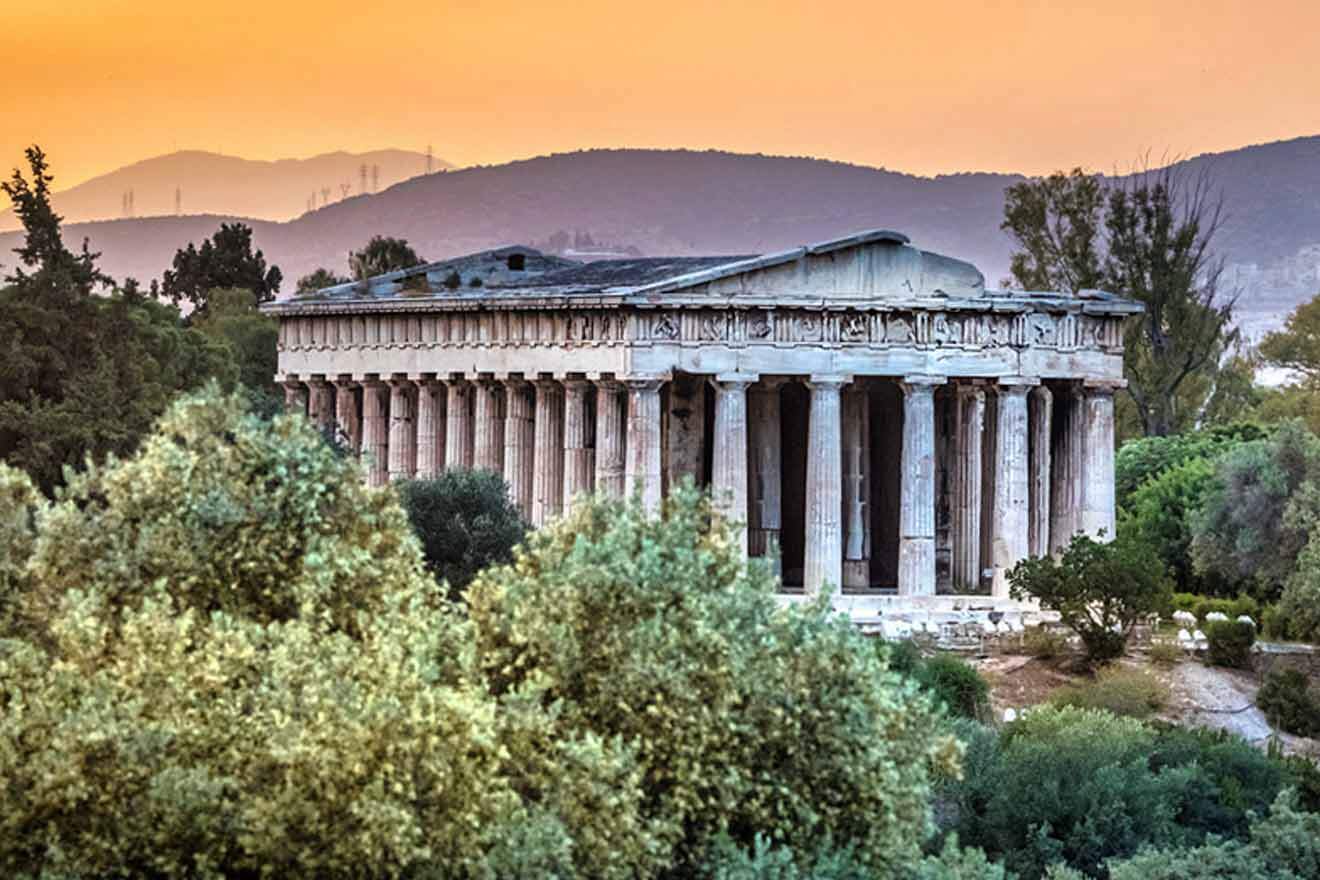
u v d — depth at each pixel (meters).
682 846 168.62
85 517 172.50
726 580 176.75
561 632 167.00
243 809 152.12
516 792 160.38
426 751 153.00
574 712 165.75
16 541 173.25
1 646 160.38
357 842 150.50
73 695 157.12
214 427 174.62
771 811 171.12
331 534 173.00
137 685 157.25
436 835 153.38
